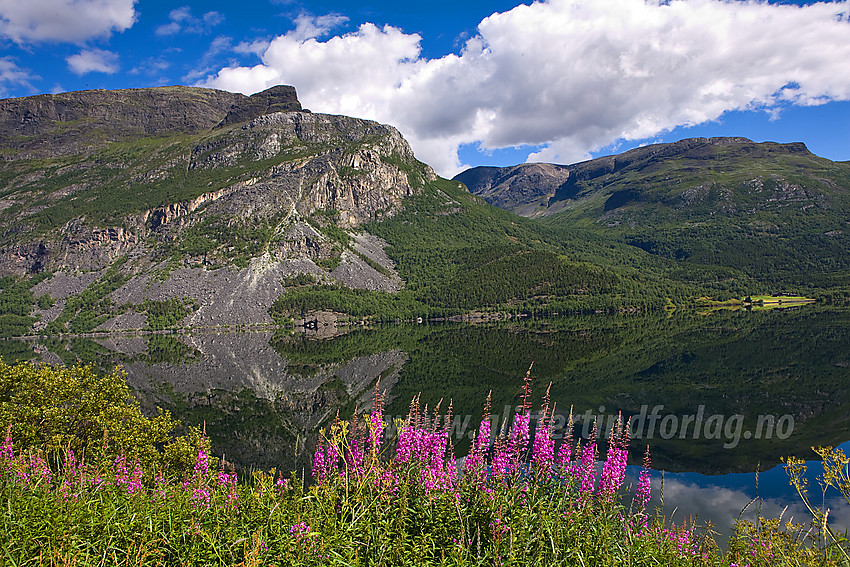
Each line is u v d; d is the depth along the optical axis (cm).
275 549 935
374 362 11394
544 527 1026
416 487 1161
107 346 17412
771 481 3272
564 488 1176
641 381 7788
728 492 3062
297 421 6319
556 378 8294
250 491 1162
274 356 13388
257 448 5091
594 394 6838
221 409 7075
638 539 1166
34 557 862
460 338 16288
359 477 1125
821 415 5516
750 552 1175
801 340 11831
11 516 990
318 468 1234
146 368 11506
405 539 970
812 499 2850
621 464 1252
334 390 8238
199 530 980
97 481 1298
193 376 10194
